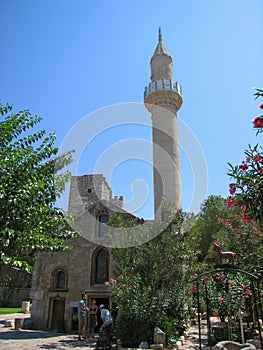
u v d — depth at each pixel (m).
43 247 10.71
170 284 15.32
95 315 18.97
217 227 38.72
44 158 10.30
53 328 20.69
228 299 12.04
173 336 13.28
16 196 8.84
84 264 21.70
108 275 20.95
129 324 13.48
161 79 29.02
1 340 14.95
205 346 12.49
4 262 9.23
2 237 8.48
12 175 9.27
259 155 7.13
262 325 13.53
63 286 21.83
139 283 15.12
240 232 16.14
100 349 11.22
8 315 29.28
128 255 15.80
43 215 10.15
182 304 15.70
